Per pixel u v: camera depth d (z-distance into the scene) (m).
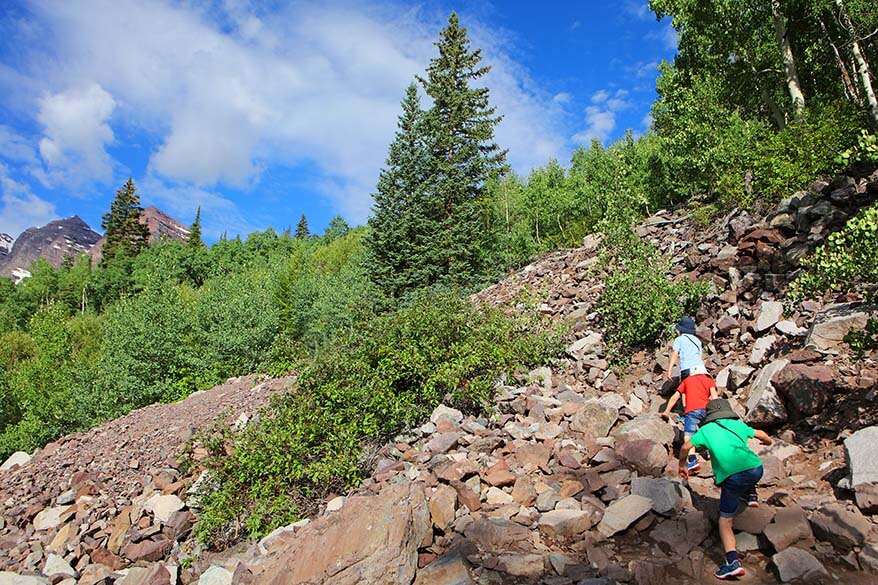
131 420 15.41
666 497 4.78
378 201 26.39
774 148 12.66
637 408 7.31
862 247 5.09
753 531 4.27
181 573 6.35
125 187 87.94
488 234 26.05
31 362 26.23
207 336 22.06
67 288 74.62
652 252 10.31
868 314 6.31
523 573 4.21
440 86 29.39
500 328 9.73
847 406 5.52
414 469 6.39
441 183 26.38
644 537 4.55
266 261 82.69
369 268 25.95
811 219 9.52
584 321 10.76
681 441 6.12
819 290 5.55
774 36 19.16
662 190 21.19
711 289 9.41
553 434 6.71
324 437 7.68
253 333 21.61
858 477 4.26
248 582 4.84
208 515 7.05
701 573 3.98
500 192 29.86
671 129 20.52
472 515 5.26
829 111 13.63
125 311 23.25
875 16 16.22
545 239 28.61
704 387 5.75
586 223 28.22
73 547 7.88
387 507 4.78
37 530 8.99
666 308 8.99
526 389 8.23
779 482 4.93
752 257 9.76
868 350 6.11
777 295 8.39
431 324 9.10
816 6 17.11
